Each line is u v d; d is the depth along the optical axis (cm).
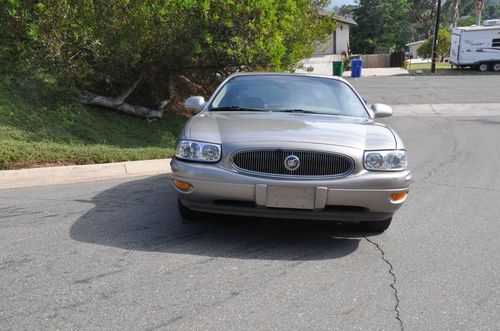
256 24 1134
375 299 383
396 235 541
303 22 1437
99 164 806
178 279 404
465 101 2219
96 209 597
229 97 600
